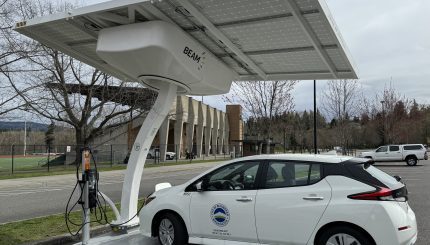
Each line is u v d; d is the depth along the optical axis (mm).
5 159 51531
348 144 35375
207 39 7820
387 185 5254
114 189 17500
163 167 34812
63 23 7332
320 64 9109
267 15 6660
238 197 5895
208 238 6148
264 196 5695
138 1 6238
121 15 7098
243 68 9500
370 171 5438
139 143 7832
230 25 7059
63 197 14883
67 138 57438
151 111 7820
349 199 5160
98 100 34781
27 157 56438
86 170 6727
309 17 6543
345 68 9234
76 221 8789
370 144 63750
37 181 21797
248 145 31703
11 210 11594
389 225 4941
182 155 62656
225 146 82812
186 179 22953
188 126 64000
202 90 8836
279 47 8109
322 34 7215
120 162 38781
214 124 77688
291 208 5449
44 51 22016
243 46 8094
